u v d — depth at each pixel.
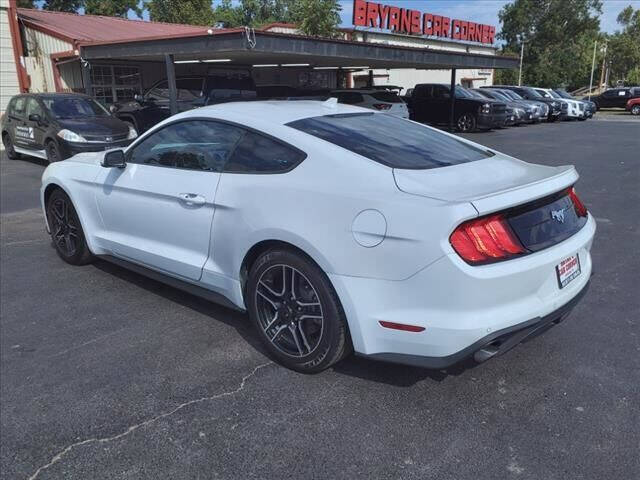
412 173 2.87
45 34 15.98
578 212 3.25
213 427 2.71
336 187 2.86
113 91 17.70
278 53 11.52
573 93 72.88
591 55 70.19
